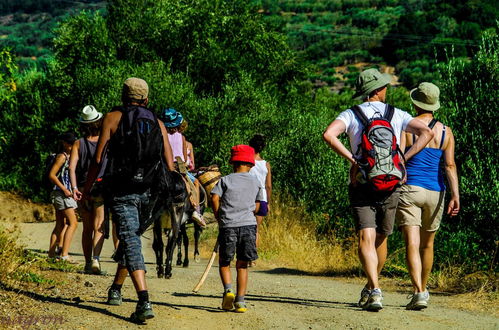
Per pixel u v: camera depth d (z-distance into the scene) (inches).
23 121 2174.0
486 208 722.2
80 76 2101.4
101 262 882.8
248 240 462.9
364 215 458.3
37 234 1339.8
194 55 2516.0
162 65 2126.0
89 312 418.9
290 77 2935.5
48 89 2207.2
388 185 444.8
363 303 495.5
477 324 448.5
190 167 804.6
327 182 1144.8
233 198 466.3
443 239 780.6
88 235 655.1
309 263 920.3
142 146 401.7
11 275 517.7
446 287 655.8
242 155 476.1
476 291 601.3
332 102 4060.0
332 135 452.1
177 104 1961.1
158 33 2471.7
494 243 734.5
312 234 1074.1
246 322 429.4
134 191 407.2
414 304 484.1
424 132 462.3
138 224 409.1
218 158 1781.5
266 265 925.2
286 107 2388.0
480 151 755.4
